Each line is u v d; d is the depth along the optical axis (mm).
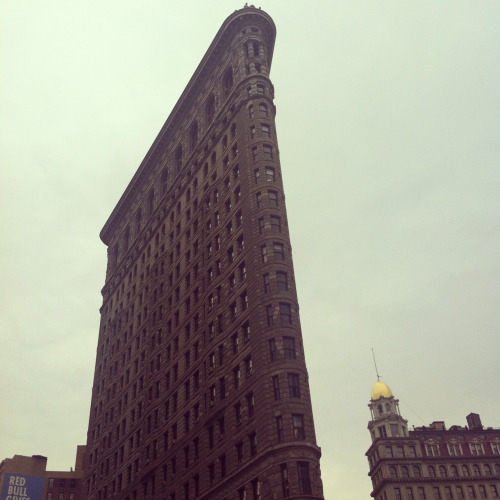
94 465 102688
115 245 128375
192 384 75375
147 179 118188
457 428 143375
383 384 156500
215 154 89688
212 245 80750
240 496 58469
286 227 71500
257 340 62781
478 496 131000
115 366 107312
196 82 102688
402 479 130875
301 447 54625
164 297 92875
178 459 73188
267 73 90625
